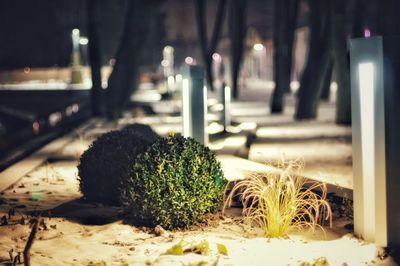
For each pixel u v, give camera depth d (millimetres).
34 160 15078
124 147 10211
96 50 30172
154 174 8586
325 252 7520
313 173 13758
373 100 7570
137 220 8898
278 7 31156
